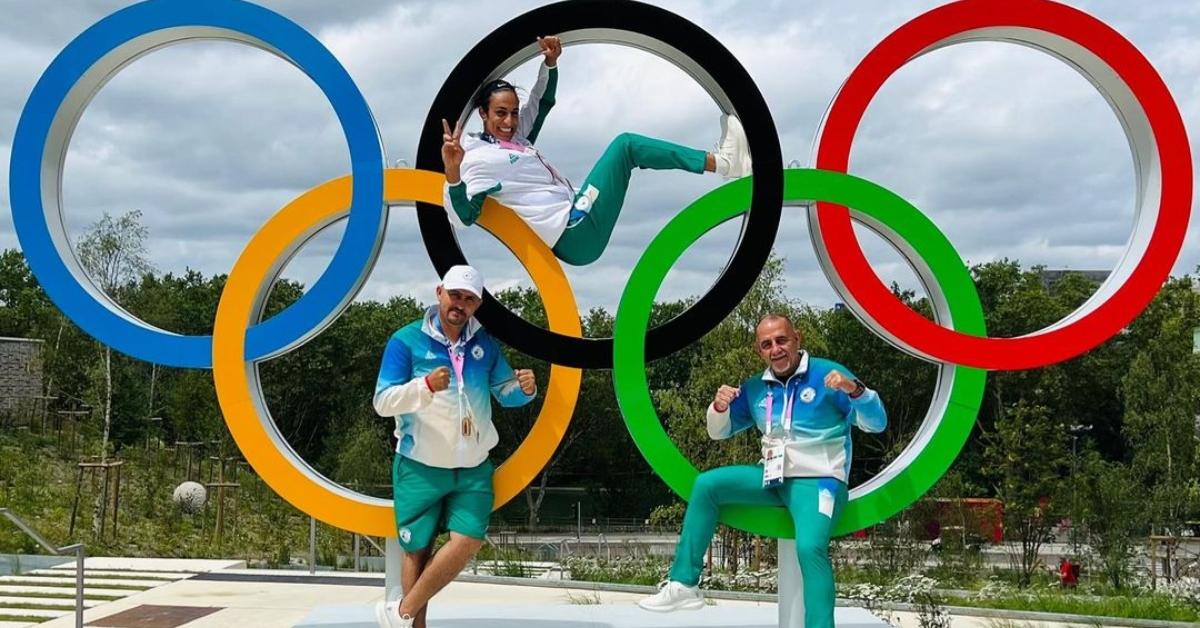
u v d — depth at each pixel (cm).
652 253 543
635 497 3155
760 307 1347
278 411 3033
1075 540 1438
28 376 2462
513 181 549
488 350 526
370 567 1290
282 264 570
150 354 549
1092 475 1466
